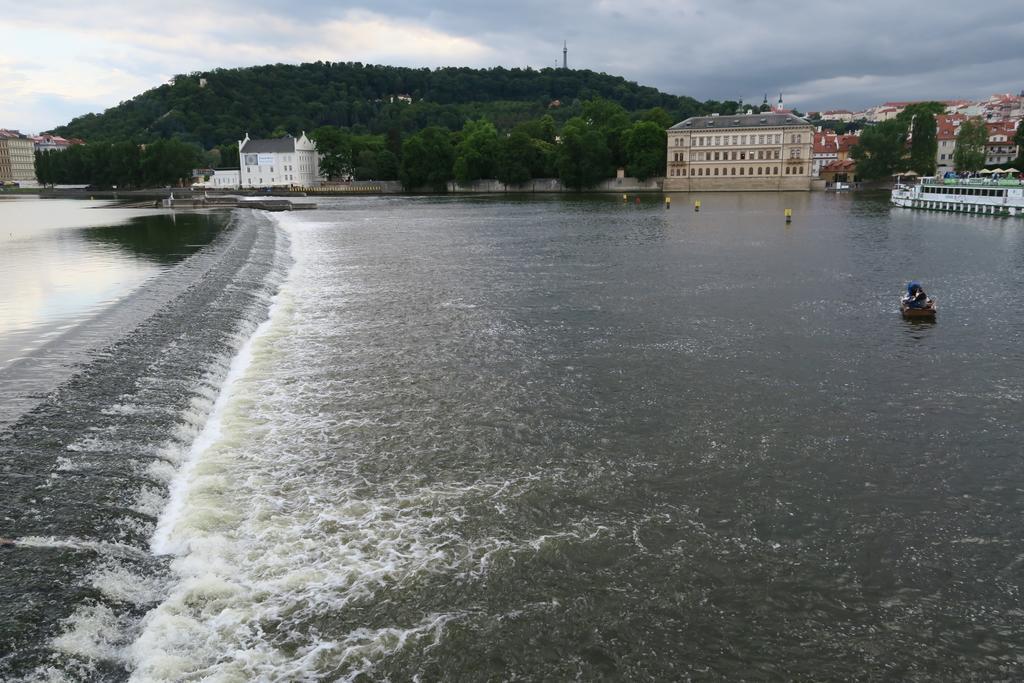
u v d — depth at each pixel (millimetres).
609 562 17891
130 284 48281
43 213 135000
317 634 15320
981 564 17906
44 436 22078
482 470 22516
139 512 19016
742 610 16297
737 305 44969
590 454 23656
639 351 35000
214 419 26219
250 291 46969
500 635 15438
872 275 55375
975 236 81062
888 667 14703
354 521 19453
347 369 32312
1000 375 31047
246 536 18562
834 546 18625
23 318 38344
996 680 14375
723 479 22016
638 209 138000
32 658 13586
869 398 28531
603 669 14594
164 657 14305
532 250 73438
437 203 172625
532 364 33000
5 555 16156
